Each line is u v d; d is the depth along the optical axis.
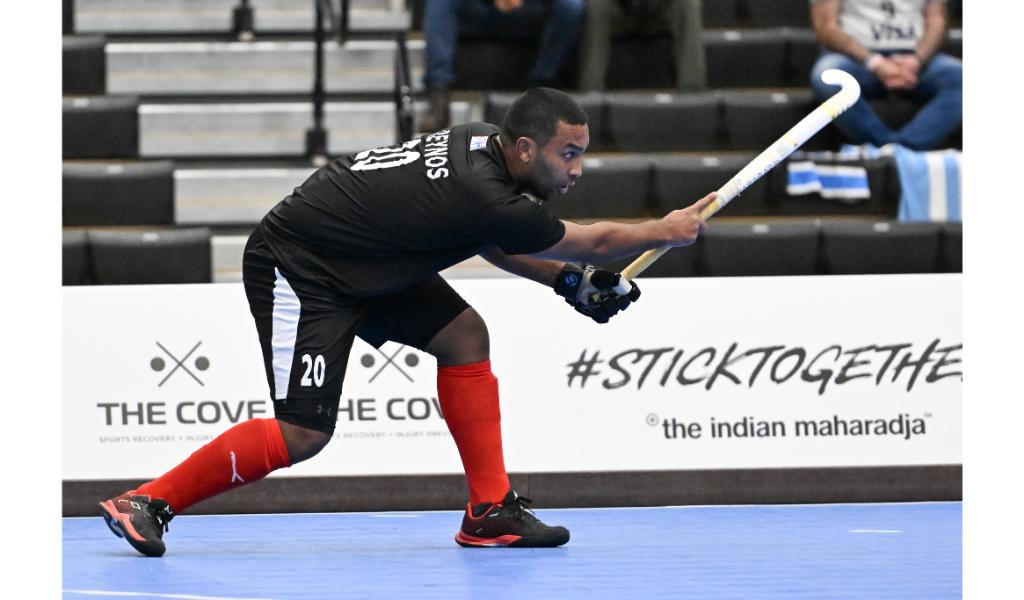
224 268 25.56
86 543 14.71
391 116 29.25
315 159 28.47
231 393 18.02
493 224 12.66
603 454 18.25
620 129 28.05
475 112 29.42
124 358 18.00
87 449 17.88
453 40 27.92
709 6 32.84
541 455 18.20
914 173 26.08
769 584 11.70
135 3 31.77
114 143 27.88
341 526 16.42
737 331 18.48
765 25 32.88
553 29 28.58
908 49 27.75
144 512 13.50
